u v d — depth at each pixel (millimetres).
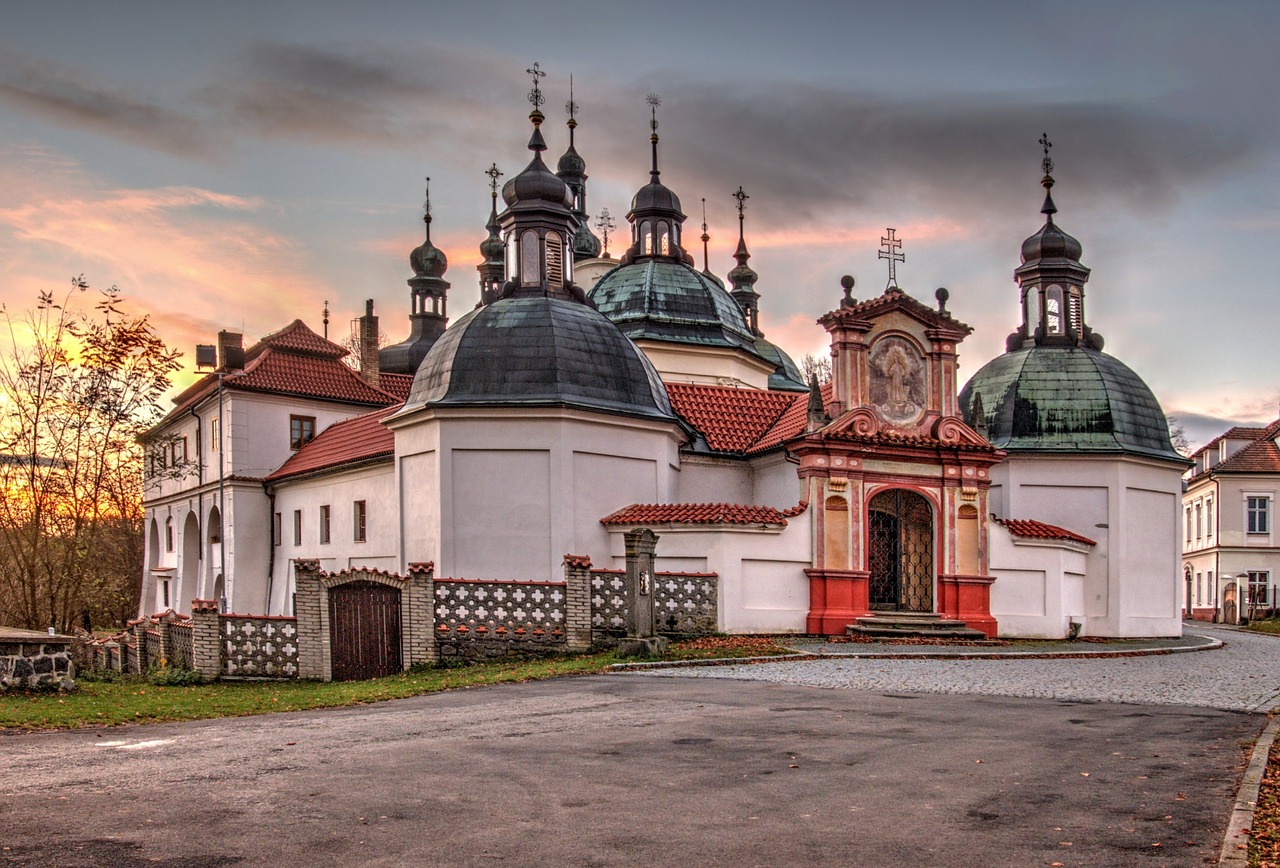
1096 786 11594
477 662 25312
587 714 16578
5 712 16641
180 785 11203
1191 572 76750
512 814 10109
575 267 53438
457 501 32250
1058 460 38844
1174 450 40906
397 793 10891
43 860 8547
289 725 15656
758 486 36625
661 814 10180
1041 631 34875
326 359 49844
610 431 33281
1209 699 19469
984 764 12703
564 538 31938
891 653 27109
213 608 23188
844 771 12211
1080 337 42375
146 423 35344
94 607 37719
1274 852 9141
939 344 34562
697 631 29938
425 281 67125
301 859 8664
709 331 43406
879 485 33094
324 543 41219
